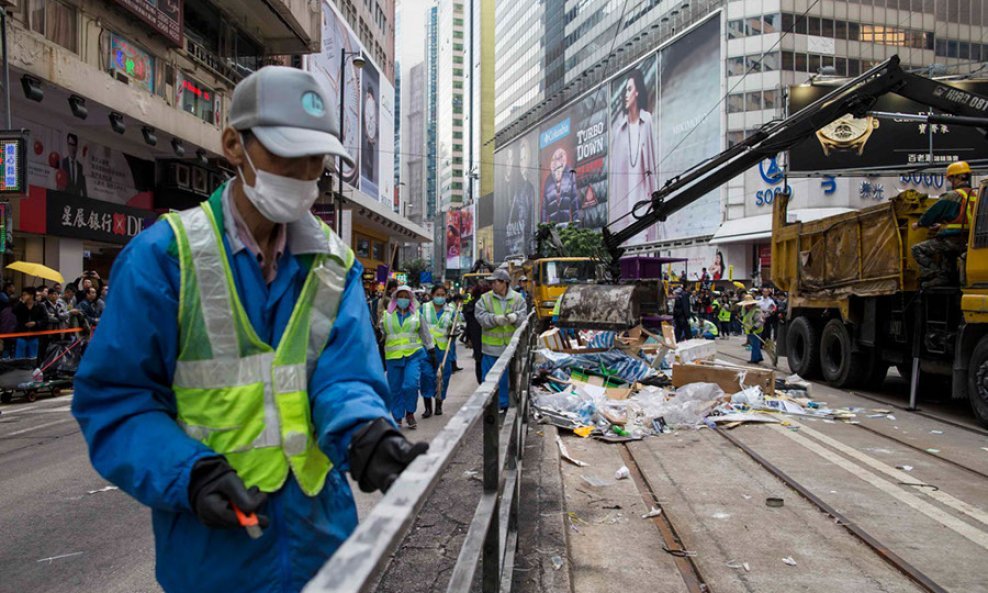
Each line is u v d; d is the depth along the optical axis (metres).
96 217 17.36
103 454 1.41
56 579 3.78
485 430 2.61
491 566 2.60
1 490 5.66
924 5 56.31
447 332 10.52
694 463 6.20
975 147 24.81
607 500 5.05
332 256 1.64
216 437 1.47
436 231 173.75
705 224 55.56
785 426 7.91
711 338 23.66
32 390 11.48
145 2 17.03
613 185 73.75
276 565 1.47
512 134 110.50
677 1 63.00
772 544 4.17
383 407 1.52
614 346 10.89
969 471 5.89
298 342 1.57
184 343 1.48
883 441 7.16
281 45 27.22
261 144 1.48
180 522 1.49
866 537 4.23
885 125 25.45
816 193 44.97
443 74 178.88
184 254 1.48
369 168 50.50
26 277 15.62
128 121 17.00
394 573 3.64
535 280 22.36
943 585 3.54
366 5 50.62
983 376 7.91
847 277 11.41
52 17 14.15
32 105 15.34
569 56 87.06
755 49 54.16
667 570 3.79
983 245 8.09
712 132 56.44
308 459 1.54
